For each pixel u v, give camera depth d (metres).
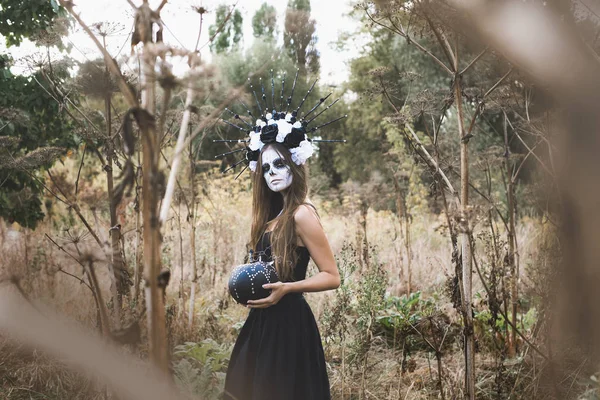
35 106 4.73
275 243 2.53
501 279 3.22
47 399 2.92
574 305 0.36
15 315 0.50
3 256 4.75
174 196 4.41
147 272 0.91
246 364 2.50
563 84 0.33
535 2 0.33
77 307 3.38
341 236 7.62
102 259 1.27
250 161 2.79
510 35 0.33
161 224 0.98
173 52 0.94
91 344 0.52
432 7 0.46
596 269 0.34
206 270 5.96
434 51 10.73
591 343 0.36
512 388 2.99
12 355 3.27
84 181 6.48
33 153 2.95
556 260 0.37
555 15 0.33
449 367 3.58
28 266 4.25
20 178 4.94
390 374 3.59
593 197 0.33
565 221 0.35
